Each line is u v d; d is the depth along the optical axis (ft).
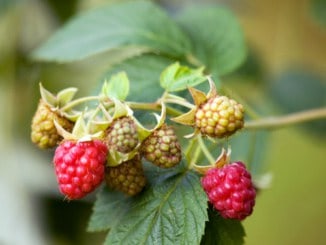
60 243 1.86
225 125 1.05
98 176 1.05
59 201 1.86
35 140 1.11
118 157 1.06
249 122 1.33
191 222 1.10
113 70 1.29
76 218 1.86
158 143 1.05
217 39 1.41
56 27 1.86
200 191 1.11
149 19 1.40
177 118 1.08
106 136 1.06
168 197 1.12
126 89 1.10
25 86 1.83
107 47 1.38
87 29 1.42
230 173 1.07
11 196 1.85
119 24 1.41
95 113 1.06
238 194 1.06
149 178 1.14
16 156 1.86
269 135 1.54
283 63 2.02
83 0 1.91
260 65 1.82
